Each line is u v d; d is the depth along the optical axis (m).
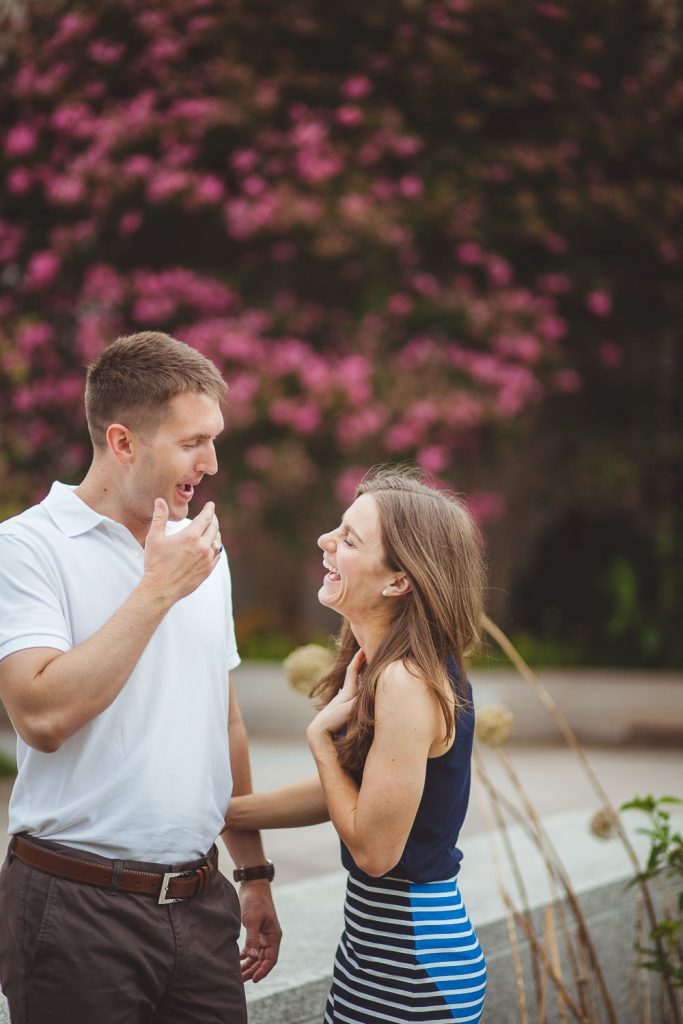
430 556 2.27
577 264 11.97
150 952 1.99
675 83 11.64
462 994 2.24
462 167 11.05
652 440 13.38
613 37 11.55
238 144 10.68
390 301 11.01
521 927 3.37
